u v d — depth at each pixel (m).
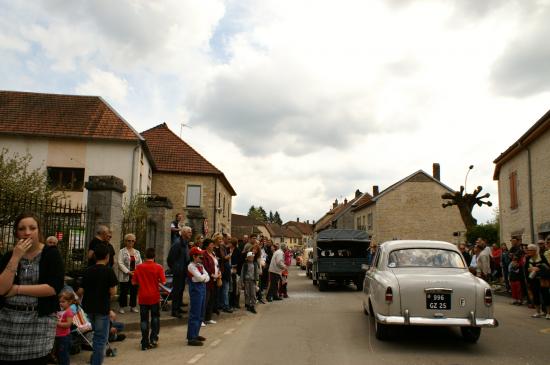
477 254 17.89
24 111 27.19
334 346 8.12
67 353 6.45
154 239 15.48
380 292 8.25
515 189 23.98
